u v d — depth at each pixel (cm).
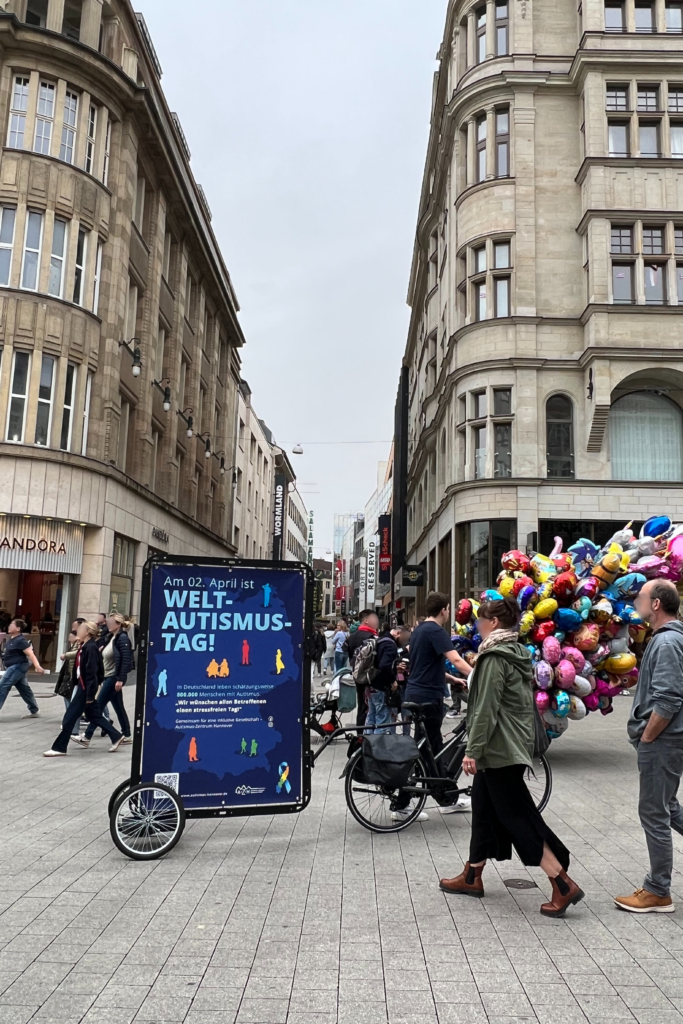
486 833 470
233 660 614
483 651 463
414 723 664
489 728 445
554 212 2347
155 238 2761
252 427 5881
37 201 2080
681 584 1675
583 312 2258
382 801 638
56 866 531
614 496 2205
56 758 947
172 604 604
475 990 350
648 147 2292
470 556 2278
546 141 2377
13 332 2006
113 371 2292
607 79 2288
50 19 2211
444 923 430
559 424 2272
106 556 2212
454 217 2589
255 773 608
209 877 510
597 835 623
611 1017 327
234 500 4897
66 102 2186
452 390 2545
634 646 943
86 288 2195
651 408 2309
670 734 446
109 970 368
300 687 631
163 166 2738
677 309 2192
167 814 568
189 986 352
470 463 2312
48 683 1959
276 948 395
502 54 2425
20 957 382
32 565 2019
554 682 880
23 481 1980
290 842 600
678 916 444
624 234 2259
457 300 2505
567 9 2409
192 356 3497
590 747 1089
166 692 594
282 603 633
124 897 470
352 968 372
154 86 2728
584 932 419
